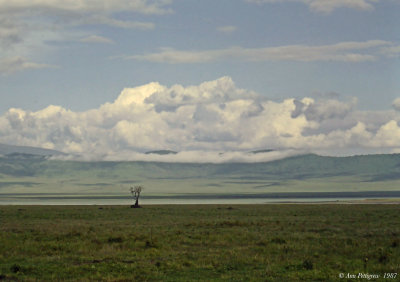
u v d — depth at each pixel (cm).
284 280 2884
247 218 7850
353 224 6247
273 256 3644
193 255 3647
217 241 4412
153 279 2908
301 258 3534
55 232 5094
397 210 9919
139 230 5400
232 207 13075
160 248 3988
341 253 3744
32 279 2852
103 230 5400
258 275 3000
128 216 8656
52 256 3612
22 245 4034
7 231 5259
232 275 3002
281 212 9694
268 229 5569
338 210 10131
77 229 5506
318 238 4591
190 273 3069
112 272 3069
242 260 3422
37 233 4984
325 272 3067
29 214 9019
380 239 4447
